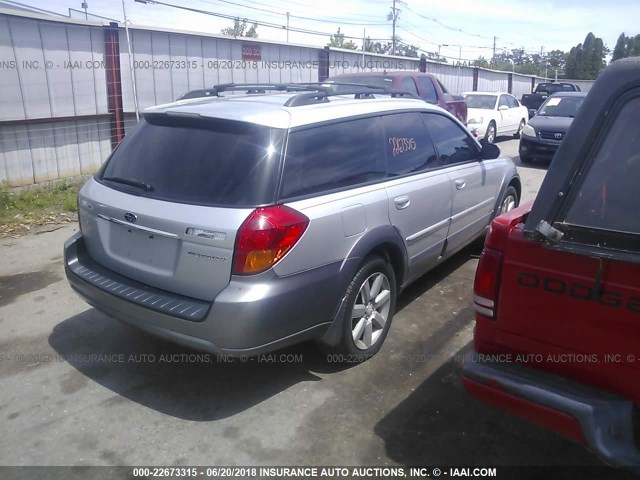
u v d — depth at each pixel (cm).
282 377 371
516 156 1391
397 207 394
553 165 238
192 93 454
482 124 1573
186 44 1045
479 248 607
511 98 1819
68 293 506
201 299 314
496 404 249
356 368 381
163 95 1029
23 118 830
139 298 328
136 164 361
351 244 350
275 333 312
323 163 351
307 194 333
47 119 858
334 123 368
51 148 877
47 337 425
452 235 489
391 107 428
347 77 1027
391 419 327
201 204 314
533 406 235
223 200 311
